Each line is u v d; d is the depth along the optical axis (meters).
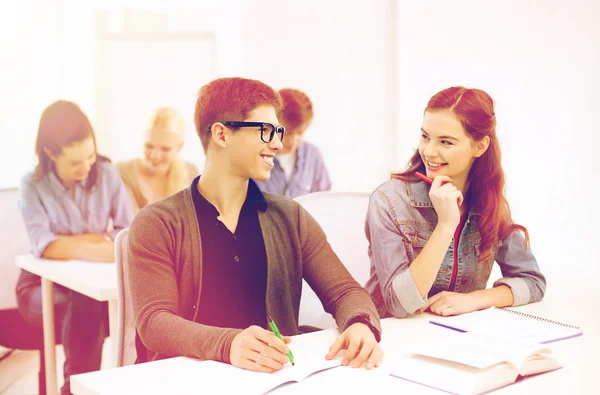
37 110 3.66
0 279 2.47
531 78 3.05
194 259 1.32
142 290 1.24
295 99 3.02
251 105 1.29
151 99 3.87
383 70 3.69
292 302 1.43
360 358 1.07
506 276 1.63
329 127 3.86
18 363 3.04
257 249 1.38
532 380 1.01
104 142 3.86
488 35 3.21
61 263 2.21
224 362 1.07
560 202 2.95
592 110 2.88
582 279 2.32
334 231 1.80
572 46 2.92
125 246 1.38
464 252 1.56
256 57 3.95
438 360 1.04
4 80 3.54
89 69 3.81
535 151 3.03
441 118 1.45
